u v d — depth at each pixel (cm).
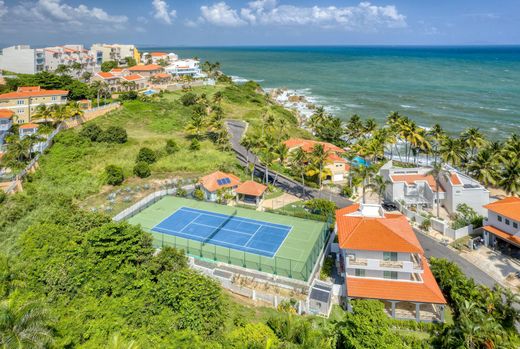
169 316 3591
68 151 9075
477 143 9375
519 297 4916
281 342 3406
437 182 7438
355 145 10319
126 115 12675
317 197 8331
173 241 5997
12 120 10656
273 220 6881
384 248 4750
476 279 5447
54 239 4791
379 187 7400
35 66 17388
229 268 5288
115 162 9019
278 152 8706
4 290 3547
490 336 3609
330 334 3703
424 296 4500
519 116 15912
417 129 10375
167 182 8481
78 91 13675
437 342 4059
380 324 3544
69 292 3988
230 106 16250
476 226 6738
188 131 11150
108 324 3394
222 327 3788
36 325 2667
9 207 6150
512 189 7244
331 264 5691
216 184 7906
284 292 4888
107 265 4341
